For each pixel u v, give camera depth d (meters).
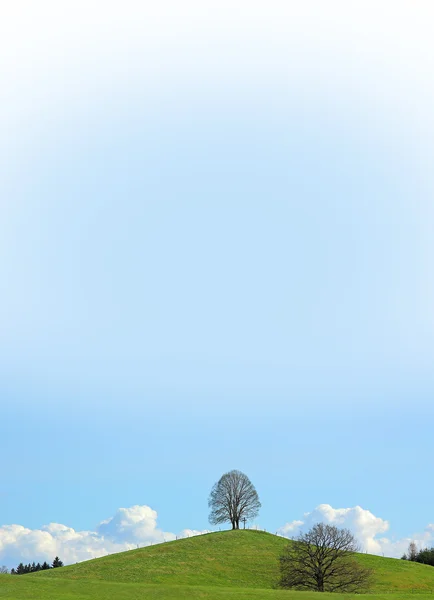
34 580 63.22
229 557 105.94
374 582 89.50
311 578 83.25
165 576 91.06
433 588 90.88
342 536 84.12
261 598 59.00
